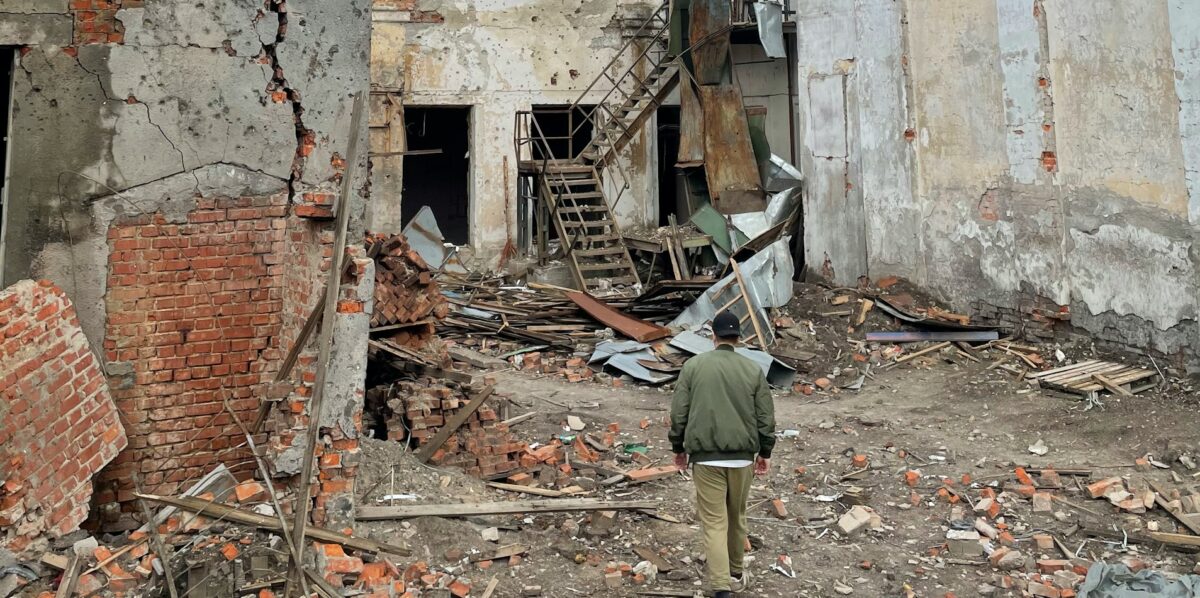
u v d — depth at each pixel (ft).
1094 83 33.12
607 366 37.55
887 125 43.70
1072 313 35.04
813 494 23.88
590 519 21.45
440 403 24.59
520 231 63.05
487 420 24.99
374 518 20.03
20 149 18.48
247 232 20.17
